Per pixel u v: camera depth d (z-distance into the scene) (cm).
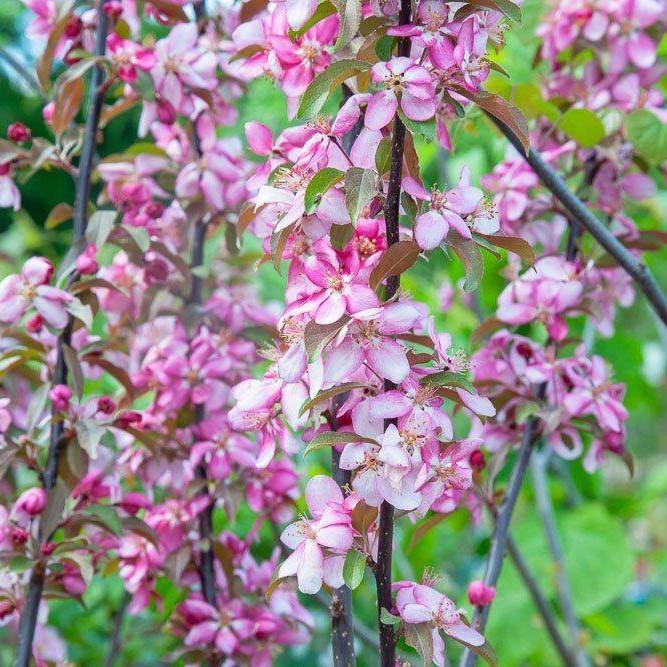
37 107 287
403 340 80
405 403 76
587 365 101
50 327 97
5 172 102
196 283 112
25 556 93
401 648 152
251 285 123
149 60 102
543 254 108
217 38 110
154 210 106
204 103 110
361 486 76
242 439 104
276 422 84
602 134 104
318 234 78
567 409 99
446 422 76
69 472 97
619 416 99
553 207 107
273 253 78
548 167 97
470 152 153
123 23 107
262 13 103
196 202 110
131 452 106
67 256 99
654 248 108
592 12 108
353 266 76
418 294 152
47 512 95
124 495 108
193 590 111
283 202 78
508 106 78
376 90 83
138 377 106
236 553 106
